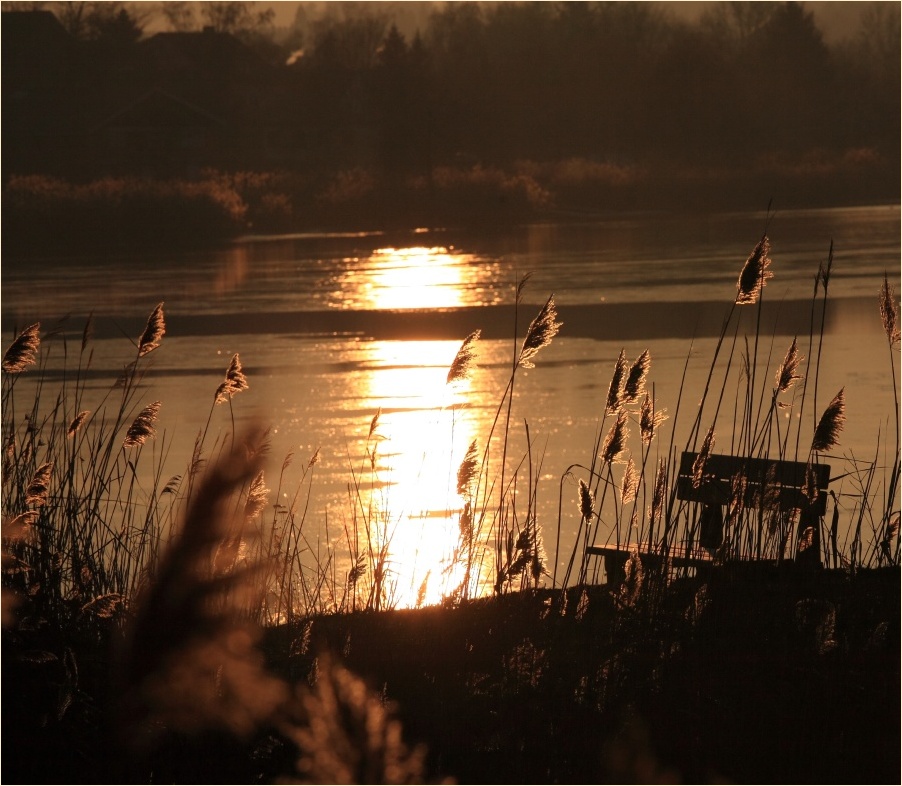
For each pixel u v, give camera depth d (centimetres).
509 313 12738
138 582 2586
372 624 2936
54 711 2083
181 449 6381
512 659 2545
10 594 2269
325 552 4266
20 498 2723
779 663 2622
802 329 10656
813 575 3166
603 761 2131
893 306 3070
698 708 2375
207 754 1969
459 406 7869
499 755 2128
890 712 2372
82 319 13225
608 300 13450
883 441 5950
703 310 12269
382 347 10819
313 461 3262
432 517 4872
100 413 7525
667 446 6128
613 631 2786
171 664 966
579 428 6962
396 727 2088
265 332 11988
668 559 3062
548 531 4672
